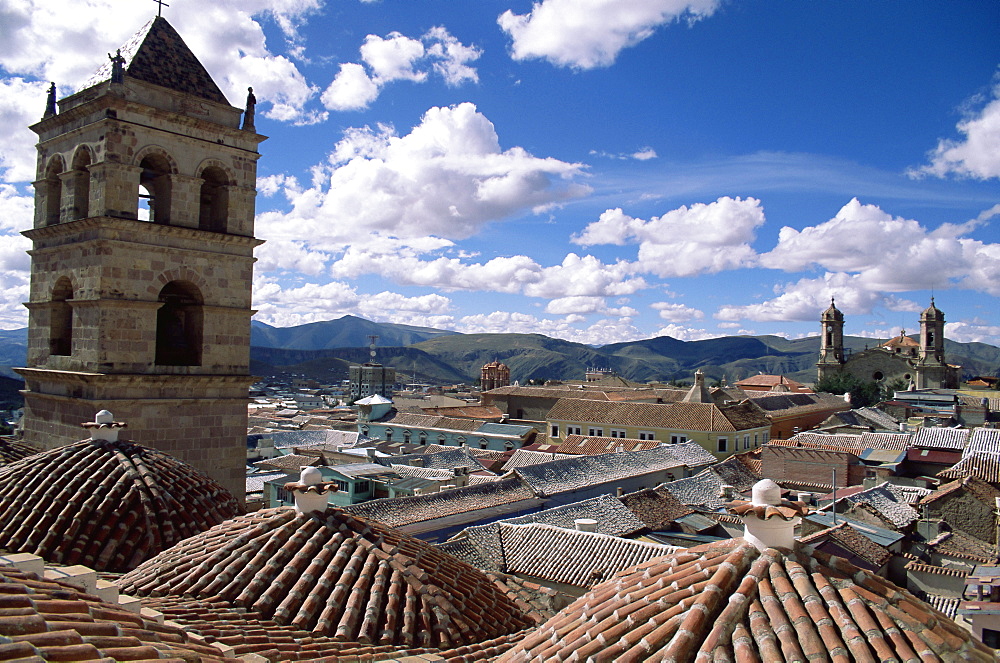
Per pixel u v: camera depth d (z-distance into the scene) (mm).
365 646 12078
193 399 27219
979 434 68625
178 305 28828
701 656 8164
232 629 11789
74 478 18516
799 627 8344
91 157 26328
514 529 40250
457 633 13211
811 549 9805
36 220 29109
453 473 65188
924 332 152250
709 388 115250
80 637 7914
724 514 52562
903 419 101375
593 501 51531
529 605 16391
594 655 8797
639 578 10398
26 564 10055
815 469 66125
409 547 15555
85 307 25969
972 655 8391
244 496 28875
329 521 15102
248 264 29281
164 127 26984
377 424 112125
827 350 164250
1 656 6719
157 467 19672
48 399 27484
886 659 7934
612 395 123750
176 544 16438
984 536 45000
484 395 131875
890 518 47688
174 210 27359
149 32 27828
